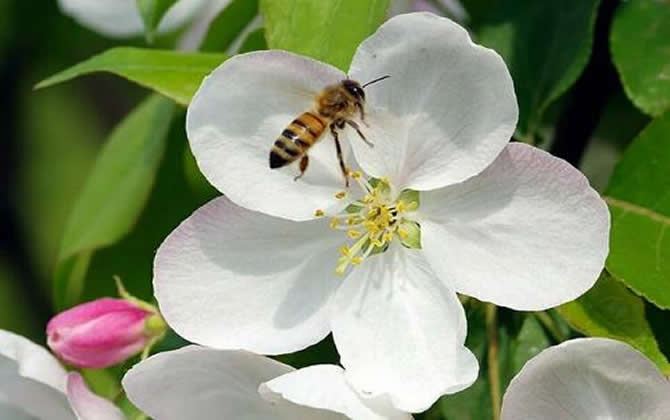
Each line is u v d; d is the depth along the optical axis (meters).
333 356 0.33
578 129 0.35
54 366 0.33
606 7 0.35
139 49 0.33
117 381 0.35
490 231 0.31
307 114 0.31
